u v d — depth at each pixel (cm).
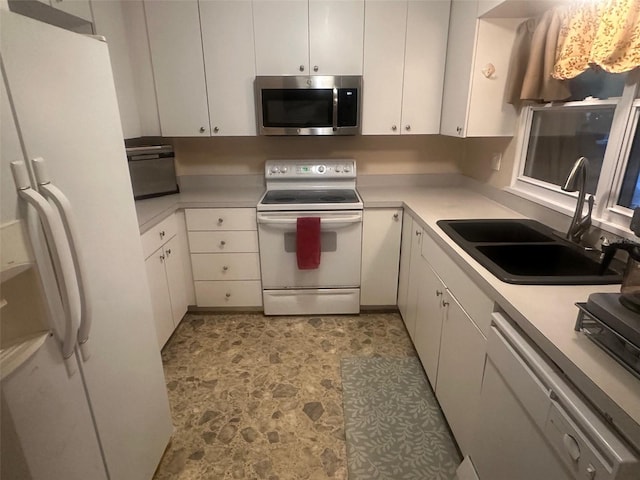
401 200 254
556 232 176
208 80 251
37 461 90
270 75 250
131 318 134
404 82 254
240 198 265
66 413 100
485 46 208
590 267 143
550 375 93
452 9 238
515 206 220
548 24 178
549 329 97
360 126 258
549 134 200
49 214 87
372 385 212
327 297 277
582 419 80
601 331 92
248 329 269
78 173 104
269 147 296
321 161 287
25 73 85
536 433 100
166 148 273
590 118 171
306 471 161
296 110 251
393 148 298
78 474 105
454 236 170
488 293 126
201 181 302
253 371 224
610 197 153
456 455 168
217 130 261
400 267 269
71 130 101
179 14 239
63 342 97
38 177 88
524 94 189
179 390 209
